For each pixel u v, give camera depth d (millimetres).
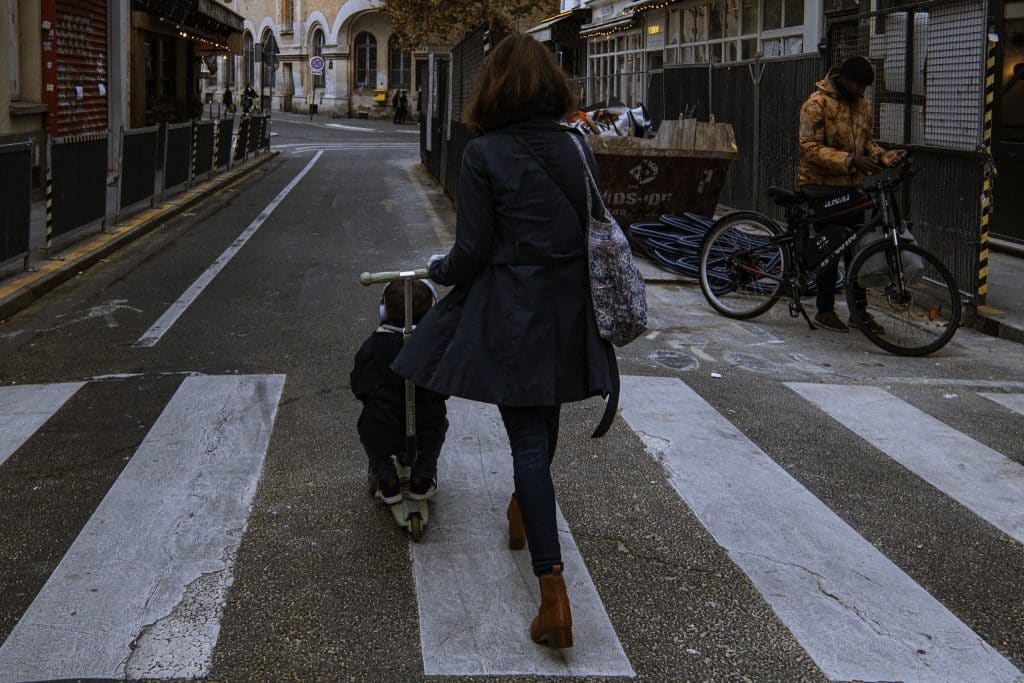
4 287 8312
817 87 7262
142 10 25688
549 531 3082
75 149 10641
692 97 15641
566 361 3154
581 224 3201
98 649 3086
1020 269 9562
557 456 4812
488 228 3135
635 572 3678
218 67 68562
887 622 3367
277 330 7203
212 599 3406
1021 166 10344
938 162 8156
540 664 3061
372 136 42531
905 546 3945
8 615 3291
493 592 3488
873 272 6863
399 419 3826
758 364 6543
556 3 33938
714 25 19781
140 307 8016
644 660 3107
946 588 3625
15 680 2916
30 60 15750
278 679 2955
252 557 3717
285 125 48594
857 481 4594
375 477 4113
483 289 3178
